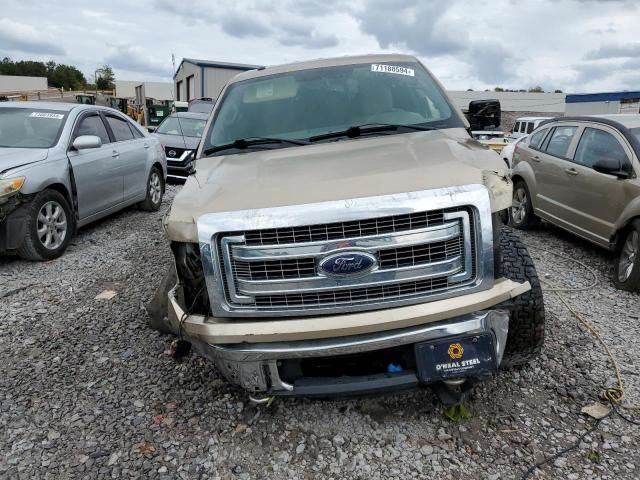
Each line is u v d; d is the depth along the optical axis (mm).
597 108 29766
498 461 2633
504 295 2613
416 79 4133
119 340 4055
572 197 6113
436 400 3133
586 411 2969
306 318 2535
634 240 4961
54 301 4844
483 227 2547
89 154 6797
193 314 2727
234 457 2730
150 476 2604
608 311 4445
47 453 2781
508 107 43062
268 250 2490
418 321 2506
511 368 3406
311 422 2990
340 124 3762
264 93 4145
